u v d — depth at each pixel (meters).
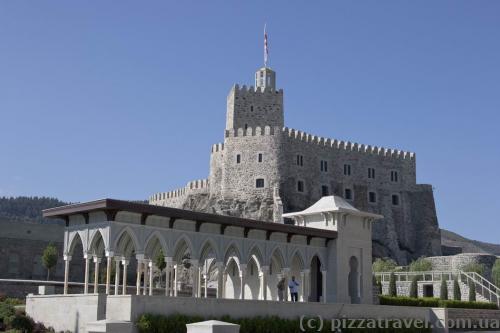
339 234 53.38
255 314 39.81
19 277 85.19
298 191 113.62
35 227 88.06
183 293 67.88
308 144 117.25
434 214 131.25
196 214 41.91
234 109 121.19
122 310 34.12
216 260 44.22
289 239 50.41
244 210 110.94
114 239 38.19
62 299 38.75
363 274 55.06
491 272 97.69
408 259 126.56
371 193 124.69
